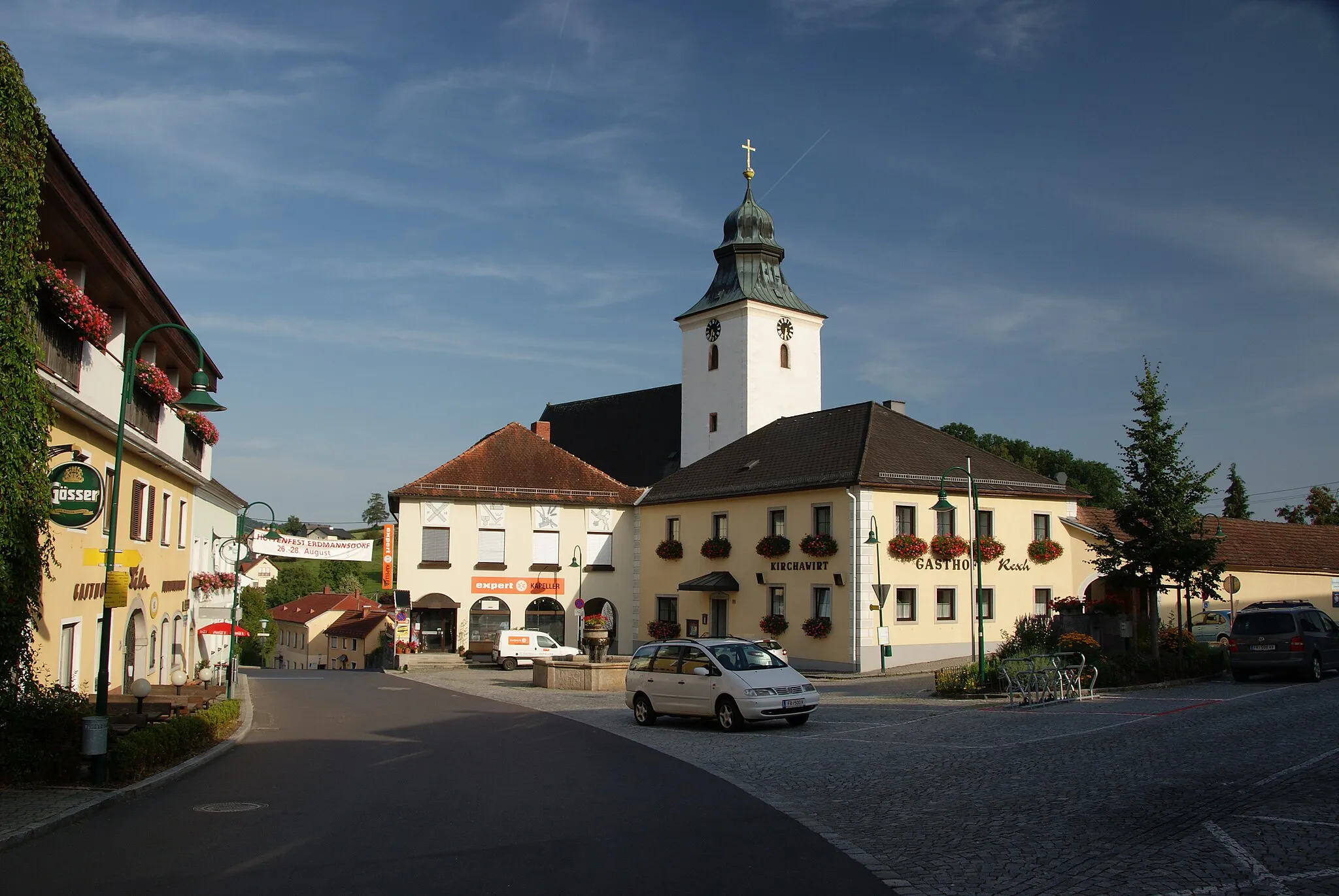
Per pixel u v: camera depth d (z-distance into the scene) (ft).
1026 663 78.33
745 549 135.03
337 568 329.31
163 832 33.19
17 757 40.78
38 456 43.55
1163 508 93.45
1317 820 32.04
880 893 25.67
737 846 30.78
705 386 199.41
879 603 116.57
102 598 63.05
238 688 101.81
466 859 29.25
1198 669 94.43
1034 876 26.86
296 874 27.55
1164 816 33.45
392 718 73.97
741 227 197.36
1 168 40.11
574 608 157.79
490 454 161.58
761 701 61.87
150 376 70.18
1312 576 146.20
